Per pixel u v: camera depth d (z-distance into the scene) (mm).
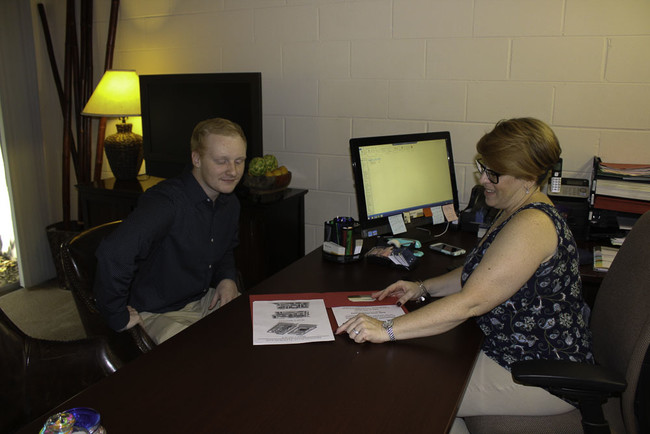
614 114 2236
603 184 2008
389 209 1944
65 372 1367
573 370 1145
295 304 1463
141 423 955
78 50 3412
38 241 3559
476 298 1227
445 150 2166
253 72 2842
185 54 3127
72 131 3588
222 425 951
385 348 1242
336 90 2748
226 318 1378
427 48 2498
